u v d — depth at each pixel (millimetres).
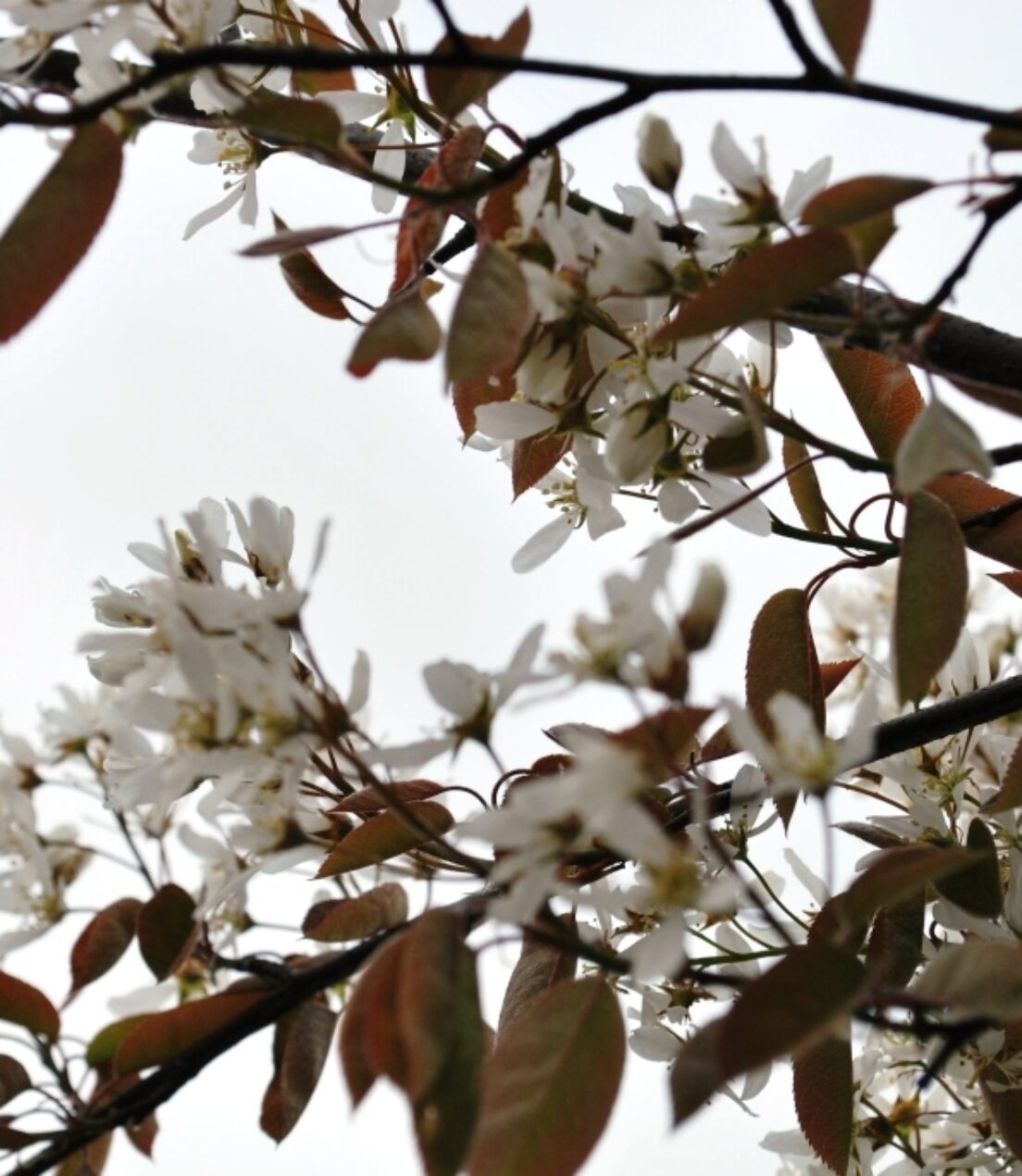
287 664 668
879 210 667
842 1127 715
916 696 693
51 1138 693
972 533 767
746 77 663
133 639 698
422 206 688
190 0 697
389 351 670
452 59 653
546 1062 651
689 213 711
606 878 719
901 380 774
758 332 740
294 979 706
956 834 775
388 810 713
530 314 671
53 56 713
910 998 637
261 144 791
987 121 660
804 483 784
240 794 707
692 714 666
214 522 743
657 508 747
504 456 788
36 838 817
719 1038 624
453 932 636
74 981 729
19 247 664
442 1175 613
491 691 667
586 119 667
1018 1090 748
